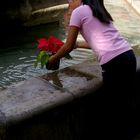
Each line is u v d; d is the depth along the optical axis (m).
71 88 3.04
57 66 3.21
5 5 9.17
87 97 3.06
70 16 2.87
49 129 2.85
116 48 2.81
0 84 6.53
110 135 3.32
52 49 3.17
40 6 9.62
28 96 2.89
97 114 3.20
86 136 3.20
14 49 8.38
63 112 2.92
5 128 2.56
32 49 8.42
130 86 2.96
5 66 7.37
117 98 3.01
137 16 11.91
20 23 9.52
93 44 2.83
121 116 3.17
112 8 12.97
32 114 2.68
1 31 9.34
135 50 3.96
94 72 3.35
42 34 9.46
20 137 2.66
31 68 7.23
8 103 2.77
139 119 3.53
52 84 3.11
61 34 9.45
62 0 10.01
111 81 2.88
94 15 2.77
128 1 13.54
